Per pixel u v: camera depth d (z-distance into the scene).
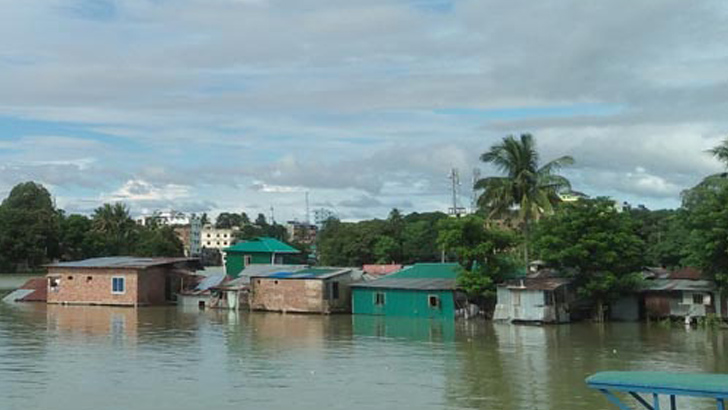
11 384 28.98
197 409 25.05
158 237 134.38
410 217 131.38
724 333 46.91
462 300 57.88
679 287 53.28
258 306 65.81
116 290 70.44
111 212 140.62
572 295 54.84
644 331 48.31
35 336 44.78
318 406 25.55
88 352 37.81
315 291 63.12
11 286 100.00
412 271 63.94
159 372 31.88
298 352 38.25
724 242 47.78
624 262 53.50
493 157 61.69
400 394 27.52
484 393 27.66
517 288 53.66
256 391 27.97
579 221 53.22
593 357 36.41
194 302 69.62
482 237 56.62
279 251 87.25
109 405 25.53
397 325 52.75
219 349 39.28
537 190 60.72
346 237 116.62
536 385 29.16
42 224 121.62
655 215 88.44
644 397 26.28
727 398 15.70
